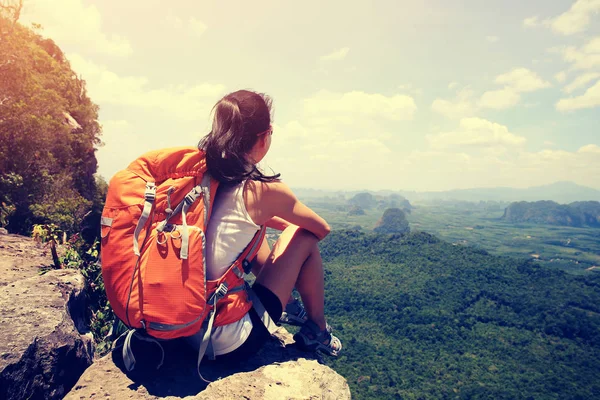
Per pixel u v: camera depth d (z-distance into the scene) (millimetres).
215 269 1644
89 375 1783
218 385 1688
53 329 1916
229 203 1662
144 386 1714
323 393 1788
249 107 1644
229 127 1618
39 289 2350
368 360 78438
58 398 1804
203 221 1581
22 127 13734
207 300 1608
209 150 1612
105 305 3900
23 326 1848
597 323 100938
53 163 15594
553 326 100812
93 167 25812
